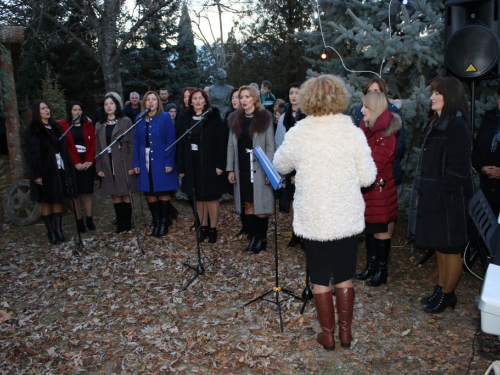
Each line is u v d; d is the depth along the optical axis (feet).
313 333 10.82
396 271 14.34
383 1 17.81
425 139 11.14
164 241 17.72
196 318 11.80
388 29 16.47
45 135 17.39
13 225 20.31
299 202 9.30
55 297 13.41
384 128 11.82
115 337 11.07
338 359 9.77
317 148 9.00
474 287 13.05
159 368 9.71
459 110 10.52
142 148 17.81
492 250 9.05
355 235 9.36
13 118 21.48
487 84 16.52
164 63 43.80
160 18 39.42
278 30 61.62
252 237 16.63
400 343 10.32
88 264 15.69
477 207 9.85
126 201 18.86
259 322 11.40
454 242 10.64
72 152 18.44
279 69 60.80
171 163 17.72
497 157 12.83
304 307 11.87
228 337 10.78
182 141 17.01
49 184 17.34
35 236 18.98
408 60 15.67
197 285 13.71
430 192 10.86
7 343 10.94
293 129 9.49
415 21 15.38
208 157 16.67
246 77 63.36
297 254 16.08
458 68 13.08
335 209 8.96
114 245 17.44
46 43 37.37
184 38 44.70
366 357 9.82
